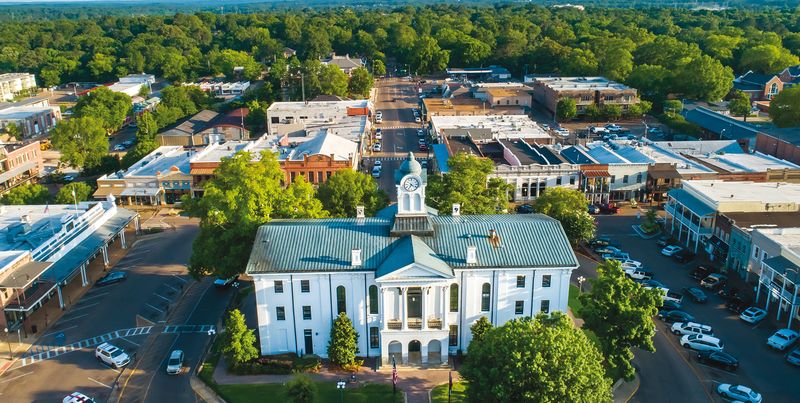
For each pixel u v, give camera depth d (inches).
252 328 3437.5
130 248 4741.6
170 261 4490.7
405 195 3142.2
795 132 6545.3
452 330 3157.0
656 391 2896.2
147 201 5728.3
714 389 2891.2
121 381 3058.6
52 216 4576.8
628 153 5969.5
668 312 3533.5
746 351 3203.7
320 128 7327.8
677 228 4758.9
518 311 3142.2
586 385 2298.2
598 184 5497.1
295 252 3095.5
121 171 6077.8
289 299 3073.3
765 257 3737.7
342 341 3029.0
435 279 2925.7
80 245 4192.9
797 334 3250.5
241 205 3548.2
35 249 3836.1
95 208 4596.5
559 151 6210.6
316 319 3115.2
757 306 3634.4
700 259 4362.7
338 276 3034.0
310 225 3253.0
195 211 3868.1
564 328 2472.9
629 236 4817.9
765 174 5310.0
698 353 3176.7
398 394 2869.1
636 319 2795.3
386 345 3073.3
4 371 3159.5
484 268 3029.0
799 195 4453.7
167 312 3725.4
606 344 2851.9
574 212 4453.7
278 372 3056.1
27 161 6619.1
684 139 7755.9
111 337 3476.9
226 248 3595.0
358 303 3083.2
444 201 4069.9
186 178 5659.5
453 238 3174.2
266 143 6407.5
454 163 4370.1
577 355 2333.9
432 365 3105.3
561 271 3073.3
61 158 6668.3
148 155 6505.9
